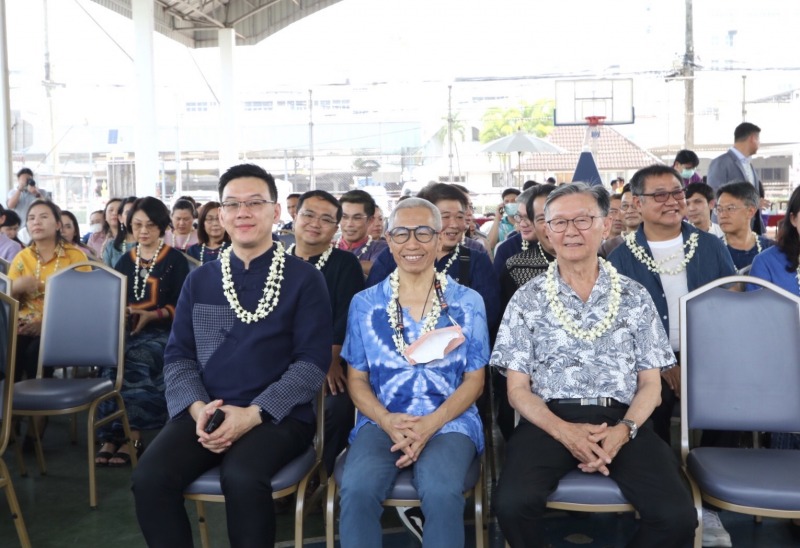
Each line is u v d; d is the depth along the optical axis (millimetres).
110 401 3711
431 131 25359
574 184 2469
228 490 2182
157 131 10422
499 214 6316
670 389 2932
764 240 4105
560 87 17281
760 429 2420
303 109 31656
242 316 2473
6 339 2637
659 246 3057
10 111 7945
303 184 19766
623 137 21938
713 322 2453
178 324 2547
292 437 2377
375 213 4773
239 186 2496
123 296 3471
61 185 15188
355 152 21484
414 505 2180
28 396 3148
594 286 2455
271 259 2547
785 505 2064
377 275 3166
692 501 2096
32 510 3176
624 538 2854
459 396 2387
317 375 2459
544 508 2143
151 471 2205
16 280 3889
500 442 3902
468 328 2475
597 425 2268
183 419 2428
